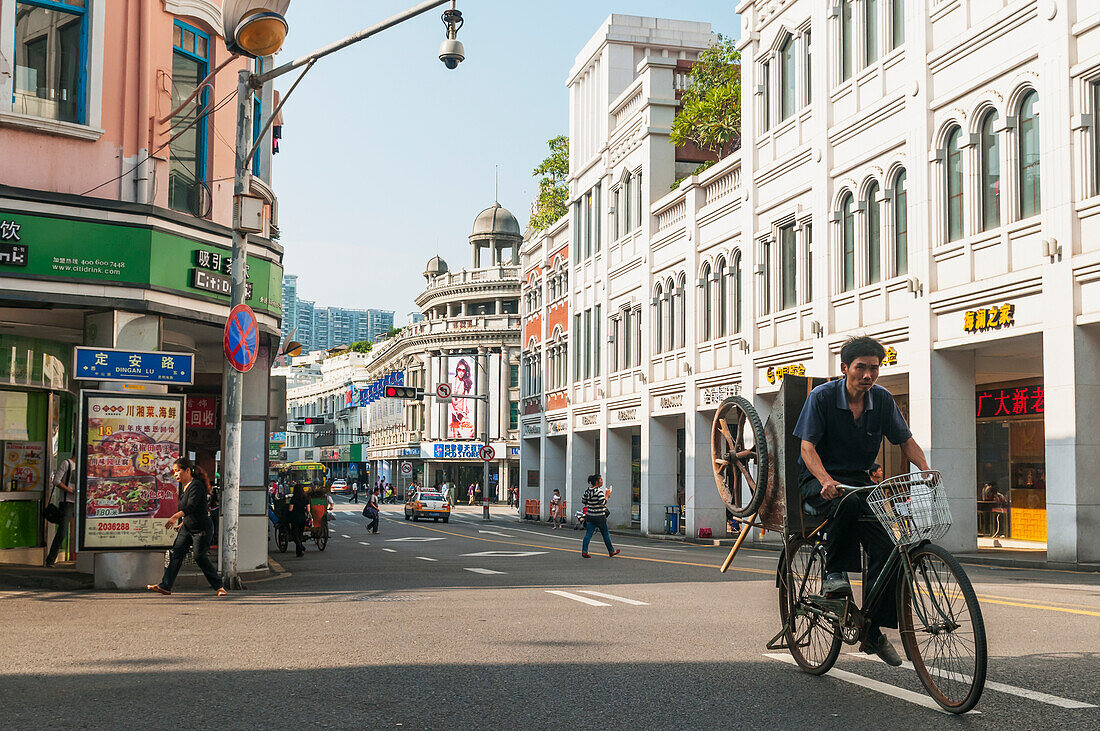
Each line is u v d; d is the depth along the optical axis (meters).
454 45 12.75
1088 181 17.78
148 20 15.04
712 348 32.41
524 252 57.41
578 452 46.78
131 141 14.86
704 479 32.78
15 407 17.30
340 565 18.77
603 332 42.94
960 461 21.27
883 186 23.47
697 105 35.56
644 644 7.78
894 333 22.77
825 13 26.14
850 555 5.98
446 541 28.94
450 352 90.62
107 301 14.23
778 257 28.61
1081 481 17.38
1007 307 19.25
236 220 13.99
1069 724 4.91
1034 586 12.66
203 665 7.09
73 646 8.05
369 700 5.88
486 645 7.89
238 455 14.02
